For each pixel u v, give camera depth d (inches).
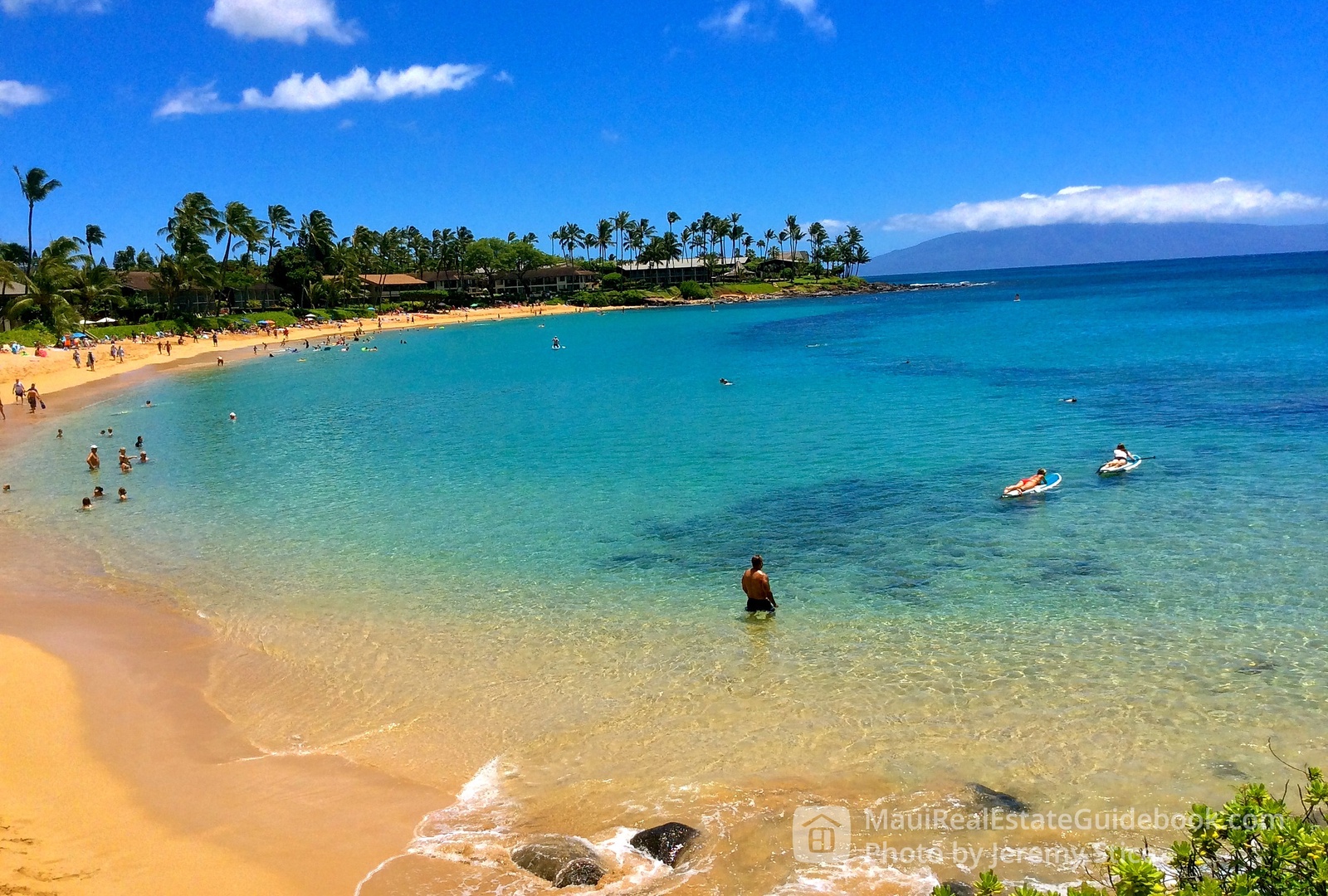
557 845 369.1
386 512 1006.4
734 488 1050.1
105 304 3988.7
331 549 864.9
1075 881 342.0
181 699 540.7
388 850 379.6
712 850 368.5
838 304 6594.5
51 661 596.1
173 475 1272.1
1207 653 545.0
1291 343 2249.0
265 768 454.6
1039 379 1909.4
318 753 470.9
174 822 401.7
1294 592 634.2
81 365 2881.4
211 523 987.9
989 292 7440.9
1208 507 856.3
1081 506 890.7
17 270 3161.9
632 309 6732.3
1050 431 1301.7
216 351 3631.9
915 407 1612.9
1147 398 1541.6
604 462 1241.4
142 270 5994.1
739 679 543.8
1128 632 582.2
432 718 507.8
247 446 1514.5
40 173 3287.4
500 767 451.5
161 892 347.6
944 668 544.4
